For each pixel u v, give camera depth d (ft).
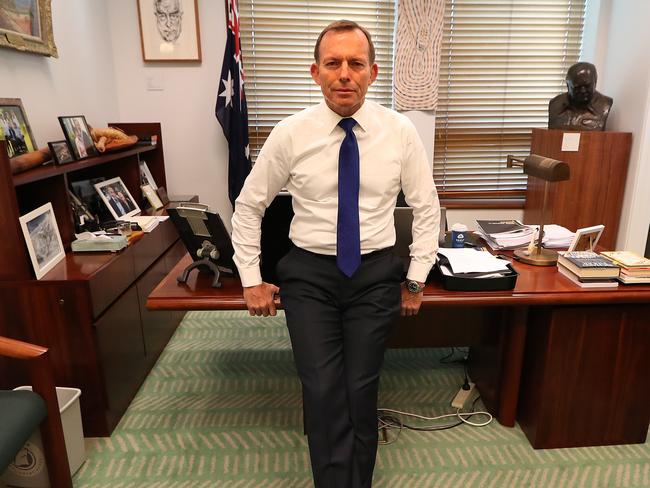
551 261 6.31
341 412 4.45
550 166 6.03
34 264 5.84
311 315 4.52
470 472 5.74
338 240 4.36
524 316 6.04
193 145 11.29
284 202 5.36
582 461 5.91
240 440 6.33
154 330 8.17
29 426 4.57
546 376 5.82
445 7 11.13
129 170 9.18
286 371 7.98
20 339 6.00
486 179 12.29
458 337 6.89
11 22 6.75
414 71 11.05
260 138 11.66
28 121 7.29
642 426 6.15
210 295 5.33
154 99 10.96
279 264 4.76
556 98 10.54
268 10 10.88
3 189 5.53
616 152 10.04
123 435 6.43
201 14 10.59
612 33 10.83
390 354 8.50
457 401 6.98
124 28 10.55
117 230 7.41
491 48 11.48
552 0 11.27
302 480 5.65
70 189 7.81
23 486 5.30
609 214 10.41
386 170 4.42
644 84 9.67
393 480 5.61
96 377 6.16
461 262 5.78
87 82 9.41
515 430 6.49
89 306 5.92
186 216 5.50
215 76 10.93
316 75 4.37
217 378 7.78
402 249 5.61
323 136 4.34
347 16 11.09
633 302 5.56
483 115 11.88
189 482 5.63
